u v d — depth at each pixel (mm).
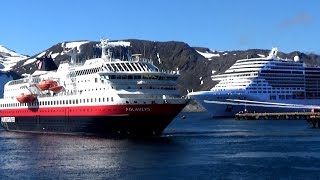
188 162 71125
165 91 101500
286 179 59000
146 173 62875
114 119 98000
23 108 126438
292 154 79125
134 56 112688
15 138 111500
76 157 76562
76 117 106562
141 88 100000
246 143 96562
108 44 111438
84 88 105875
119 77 99375
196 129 145375
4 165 71000
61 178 60531
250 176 60781
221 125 170500
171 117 98375
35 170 66250
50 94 117562
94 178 60125
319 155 77688
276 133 123812
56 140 101312
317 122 146875
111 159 74062
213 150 84438
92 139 99812
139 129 98938
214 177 60281
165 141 97125
